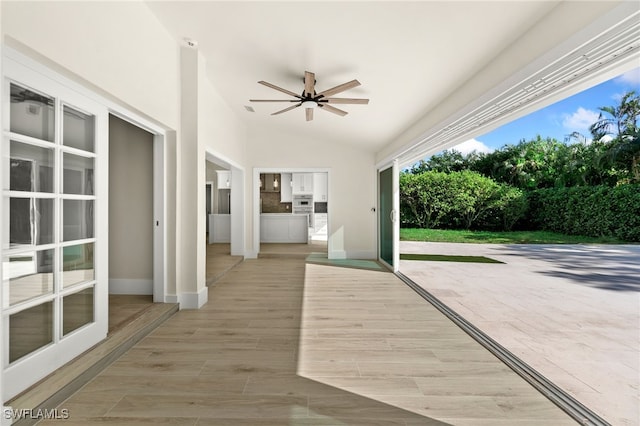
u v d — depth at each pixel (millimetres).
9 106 1653
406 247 9945
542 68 2027
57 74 1904
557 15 1918
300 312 3451
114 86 2314
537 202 12945
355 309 3566
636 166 12453
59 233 2004
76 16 1896
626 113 14102
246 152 7223
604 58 1779
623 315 3414
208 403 1796
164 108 3182
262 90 4680
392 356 2408
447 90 3348
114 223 3775
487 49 2494
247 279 5086
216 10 2760
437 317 3305
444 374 2143
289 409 1747
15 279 1707
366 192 7195
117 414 1689
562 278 5316
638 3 1412
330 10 2492
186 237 3584
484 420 1664
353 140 6586
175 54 3412
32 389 1727
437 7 2184
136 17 2615
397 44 2766
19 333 1725
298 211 11633
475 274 5617
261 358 2361
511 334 2873
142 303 3402
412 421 1655
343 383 2020
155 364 2258
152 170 3736
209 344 2607
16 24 1480
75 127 2156
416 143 4535
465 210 13109
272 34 3004
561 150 14766
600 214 11336
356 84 3250
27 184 1783
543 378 2057
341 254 7180
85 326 2248
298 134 7141
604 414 1723
